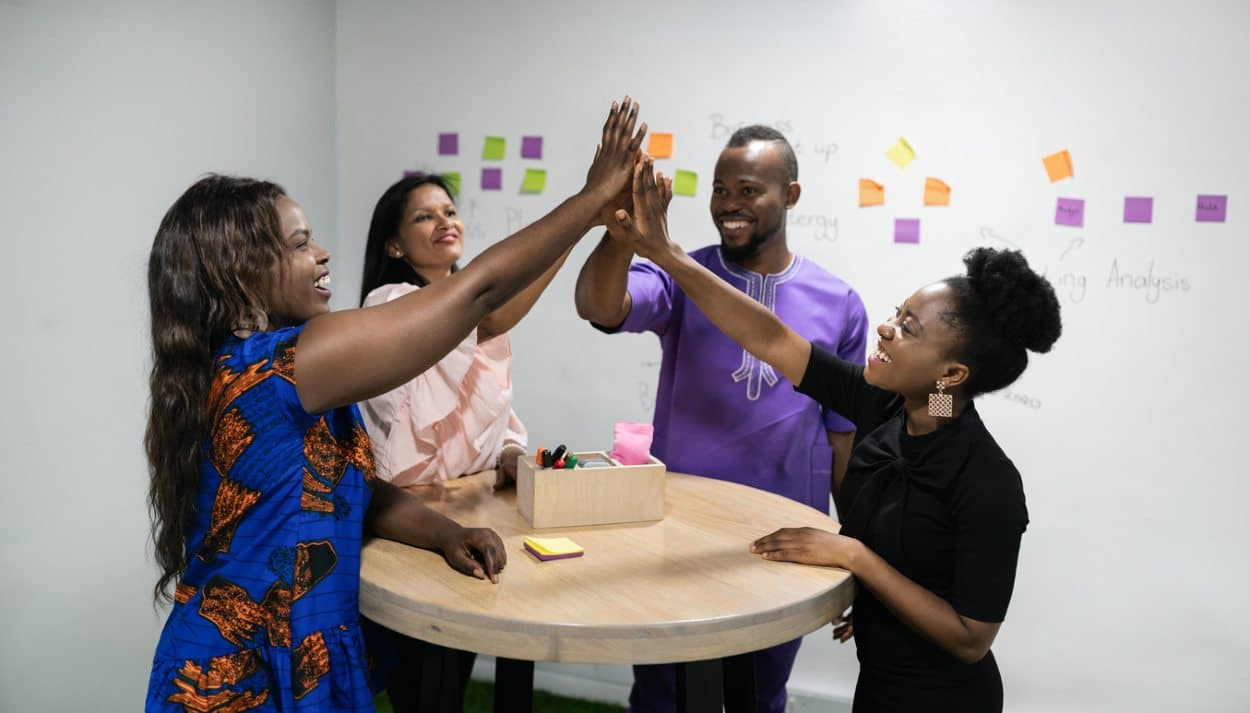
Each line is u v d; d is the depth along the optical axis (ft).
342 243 8.91
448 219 5.69
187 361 3.43
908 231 7.48
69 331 5.70
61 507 5.68
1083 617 7.34
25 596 5.44
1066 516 7.34
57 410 5.62
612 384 8.27
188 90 6.70
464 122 8.46
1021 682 7.52
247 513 3.35
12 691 5.38
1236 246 6.82
